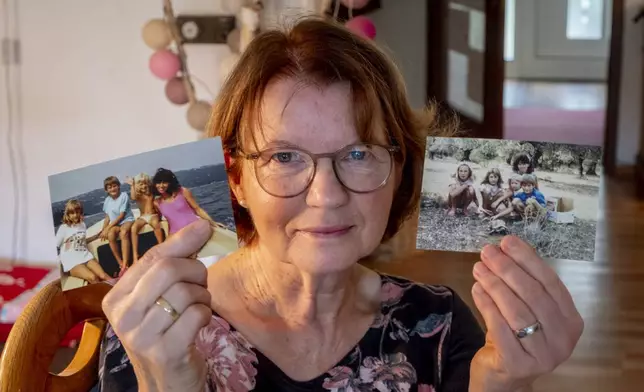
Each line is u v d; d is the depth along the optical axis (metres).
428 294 1.05
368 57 0.87
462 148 0.86
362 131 0.84
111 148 2.76
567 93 7.42
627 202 4.40
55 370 2.33
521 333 0.77
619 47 5.00
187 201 0.77
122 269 0.77
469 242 0.86
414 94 5.08
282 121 0.83
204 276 0.74
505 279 0.78
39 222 2.87
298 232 0.85
